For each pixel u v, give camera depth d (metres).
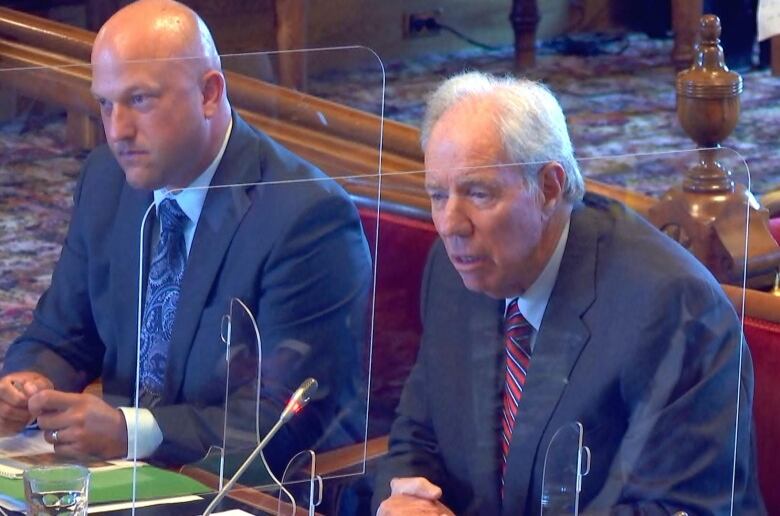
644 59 14.93
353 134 5.18
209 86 4.50
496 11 15.63
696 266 3.25
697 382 3.21
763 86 13.63
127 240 4.52
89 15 11.90
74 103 4.73
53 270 4.78
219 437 3.56
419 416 3.44
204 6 13.23
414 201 3.37
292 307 3.53
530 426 3.29
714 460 3.20
